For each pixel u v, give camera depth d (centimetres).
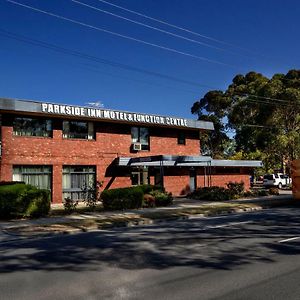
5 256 1051
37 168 2686
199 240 1223
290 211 2212
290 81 5278
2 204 1861
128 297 663
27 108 2527
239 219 1820
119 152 3047
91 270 860
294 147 4872
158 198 2475
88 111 2792
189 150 3472
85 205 2514
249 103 5425
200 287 714
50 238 1398
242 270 838
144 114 3077
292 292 678
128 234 1404
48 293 696
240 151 5369
